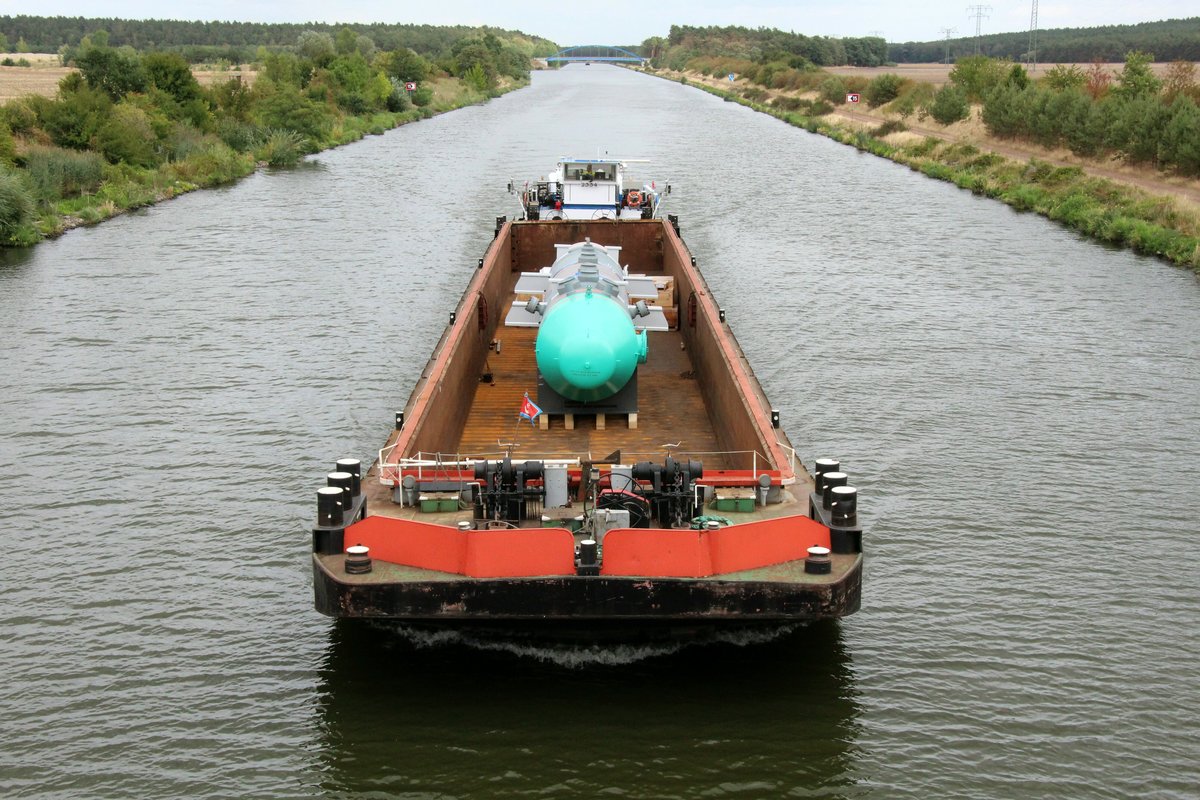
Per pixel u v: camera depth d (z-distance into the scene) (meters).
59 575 18.59
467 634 16.34
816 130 110.31
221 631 16.84
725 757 13.95
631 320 22.94
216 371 29.98
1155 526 20.55
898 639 16.61
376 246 48.25
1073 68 101.06
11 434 25.23
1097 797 13.38
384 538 14.84
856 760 13.94
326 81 121.44
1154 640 16.67
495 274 31.75
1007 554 19.41
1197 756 14.11
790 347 32.28
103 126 70.69
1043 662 16.08
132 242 50.06
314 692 15.25
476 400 25.19
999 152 83.69
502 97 174.62
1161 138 67.25
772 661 15.97
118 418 26.31
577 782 13.50
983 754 14.09
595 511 15.51
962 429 25.62
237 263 44.88
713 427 23.28
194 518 20.78
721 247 48.22
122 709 14.96
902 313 36.56
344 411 26.72
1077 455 24.06
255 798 13.30
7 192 49.59
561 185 44.78
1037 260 46.12
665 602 14.32
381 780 13.55
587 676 15.55
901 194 66.31
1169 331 34.44
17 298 38.75
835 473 15.70
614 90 199.25
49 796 13.35
